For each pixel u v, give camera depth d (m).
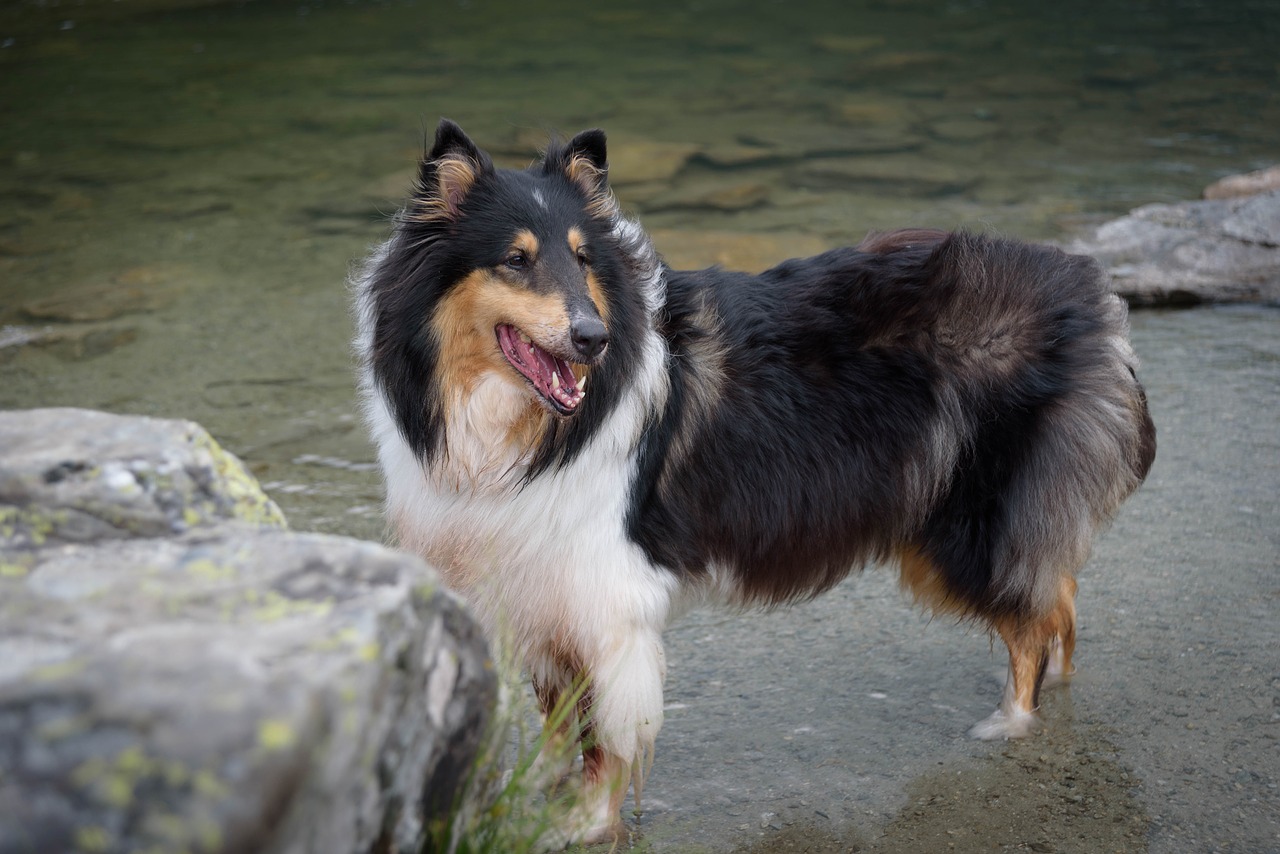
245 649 1.73
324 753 1.62
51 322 7.87
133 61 16.44
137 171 11.48
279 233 9.62
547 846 3.46
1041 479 3.83
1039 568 3.88
